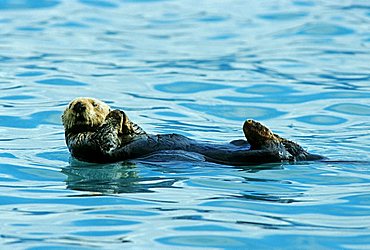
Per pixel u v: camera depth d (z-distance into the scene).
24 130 33.53
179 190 25.00
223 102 38.09
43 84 40.50
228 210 23.17
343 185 25.41
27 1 59.72
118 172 27.14
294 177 26.14
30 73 42.38
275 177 26.14
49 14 56.31
